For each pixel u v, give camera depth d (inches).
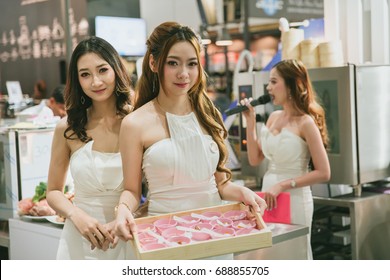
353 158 128.3
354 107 127.9
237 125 152.8
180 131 74.2
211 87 256.1
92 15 324.2
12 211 123.5
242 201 76.2
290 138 116.6
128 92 83.5
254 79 144.6
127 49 317.4
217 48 284.7
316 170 114.7
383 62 150.0
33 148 125.8
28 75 383.2
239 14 278.7
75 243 81.1
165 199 74.5
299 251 103.1
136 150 73.5
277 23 285.0
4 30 397.1
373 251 132.3
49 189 84.7
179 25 71.9
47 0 357.4
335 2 152.3
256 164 130.6
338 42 137.2
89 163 80.4
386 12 149.7
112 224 74.5
